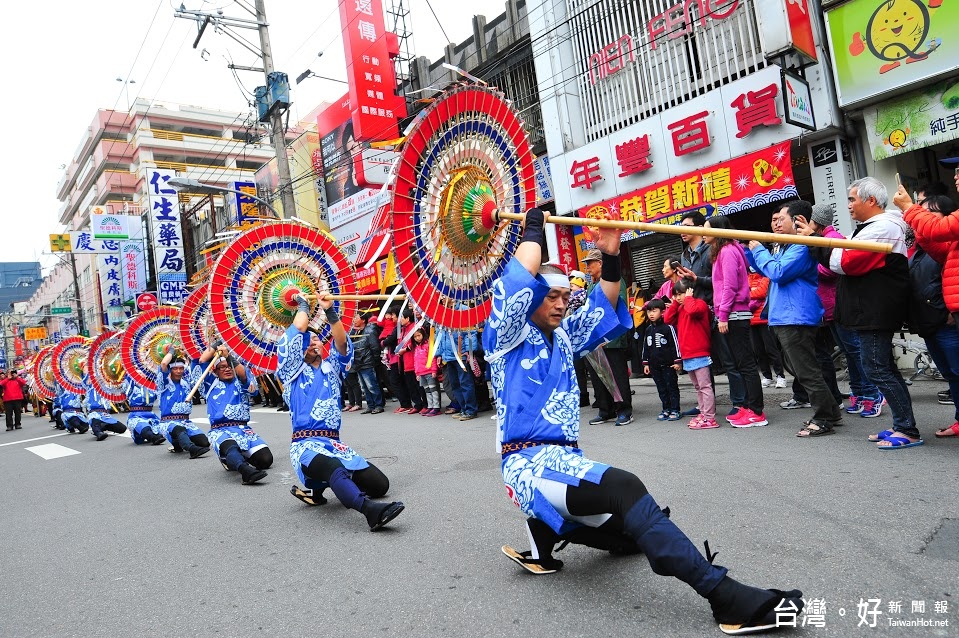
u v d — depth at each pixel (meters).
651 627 2.37
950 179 8.54
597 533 2.91
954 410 5.26
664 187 10.30
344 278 5.38
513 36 13.44
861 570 2.63
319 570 3.53
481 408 9.30
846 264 4.29
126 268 29.97
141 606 3.34
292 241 5.21
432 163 2.85
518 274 2.54
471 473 5.37
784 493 3.74
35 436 15.07
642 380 10.36
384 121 15.73
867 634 2.15
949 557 2.63
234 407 6.41
